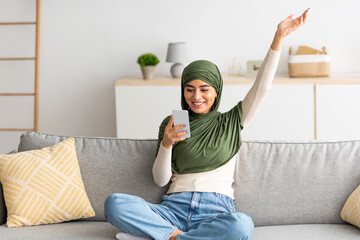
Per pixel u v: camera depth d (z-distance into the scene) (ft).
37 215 7.97
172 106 13.75
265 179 8.33
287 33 7.78
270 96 13.35
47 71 15.87
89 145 8.87
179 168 8.11
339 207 8.11
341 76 13.76
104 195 8.57
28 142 9.00
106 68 15.65
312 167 8.29
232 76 14.43
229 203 7.95
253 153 8.54
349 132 13.17
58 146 8.59
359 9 14.43
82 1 15.48
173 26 15.19
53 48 15.76
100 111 15.85
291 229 7.80
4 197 8.11
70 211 8.15
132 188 8.54
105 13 15.43
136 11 15.29
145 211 7.41
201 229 7.16
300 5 14.61
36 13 15.47
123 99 13.92
